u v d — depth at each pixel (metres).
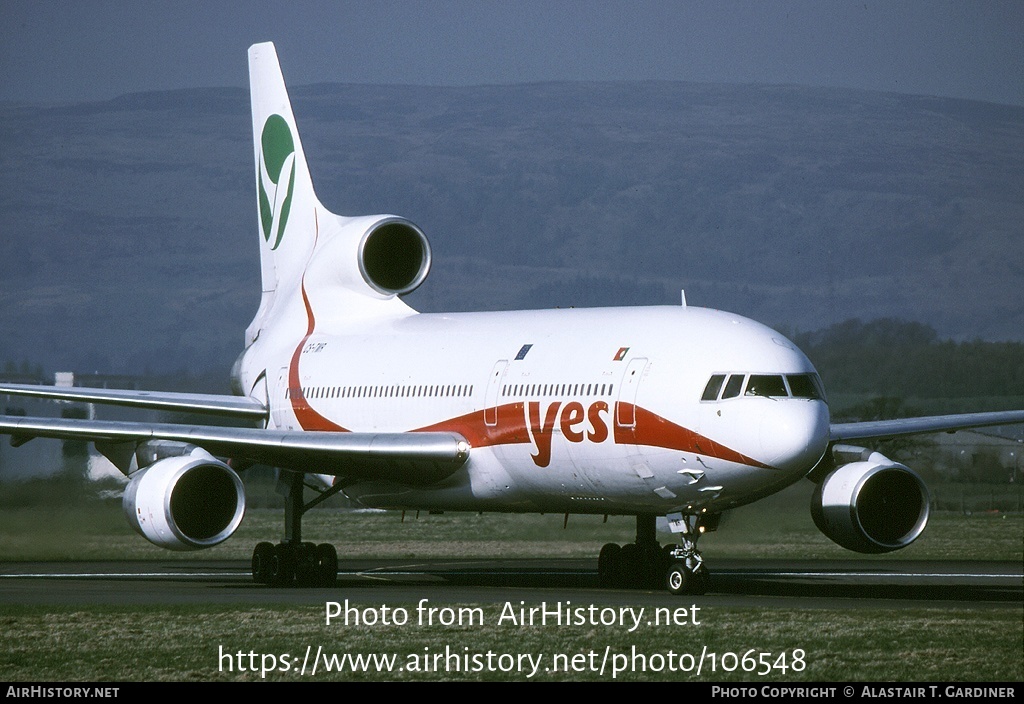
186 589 51.00
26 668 31.72
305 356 62.97
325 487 60.47
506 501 52.22
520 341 52.28
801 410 43.69
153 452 50.97
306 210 67.25
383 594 47.66
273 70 69.25
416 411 55.03
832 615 38.50
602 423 46.84
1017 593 47.03
